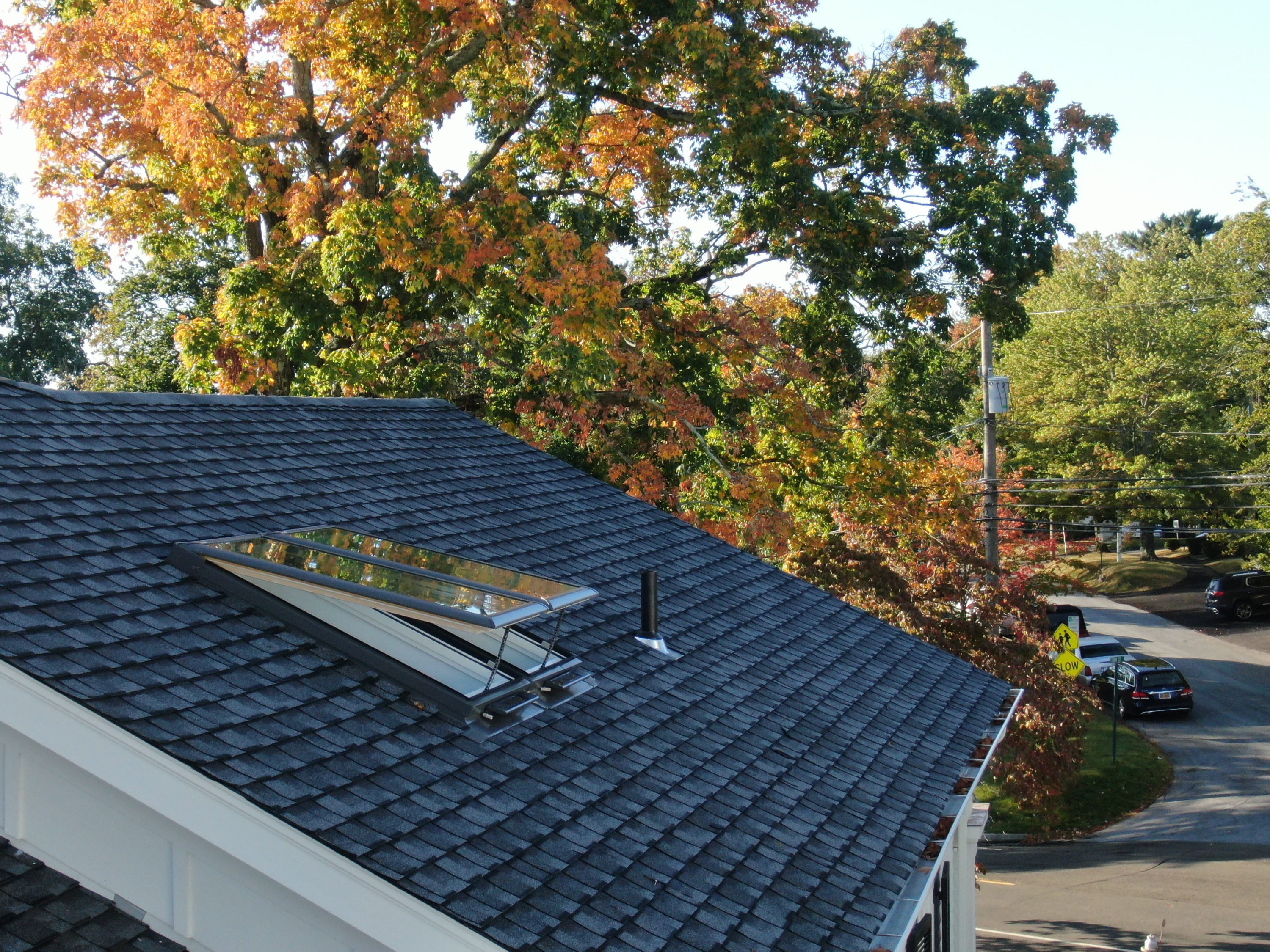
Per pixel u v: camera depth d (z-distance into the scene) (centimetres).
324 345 2048
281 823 440
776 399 2283
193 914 495
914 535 2428
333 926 480
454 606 556
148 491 699
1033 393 5256
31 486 639
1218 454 4925
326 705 540
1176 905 1748
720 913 502
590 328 1831
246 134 2048
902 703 901
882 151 2200
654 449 2270
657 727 680
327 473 873
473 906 435
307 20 1848
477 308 2006
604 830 534
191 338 2006
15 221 4391
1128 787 2530
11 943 452
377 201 1873
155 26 1833
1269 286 5053
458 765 538
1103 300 5503
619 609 848
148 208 2344
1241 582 4428
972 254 2178
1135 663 3209
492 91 2141
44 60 2003
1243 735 2914
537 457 1176
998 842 2323
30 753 512
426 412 1180
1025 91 2270
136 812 501
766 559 2338
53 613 514
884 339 2369
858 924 539
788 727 761
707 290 2411
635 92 2153
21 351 4403
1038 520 5247
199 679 514
